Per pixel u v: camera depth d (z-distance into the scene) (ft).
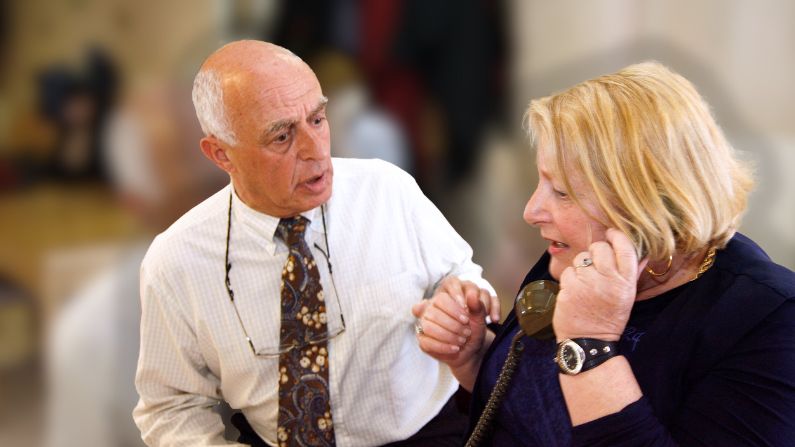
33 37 9.40
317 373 5.42
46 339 8.74
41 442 8.69
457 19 9.93
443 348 4.88
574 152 3.82
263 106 4.83
